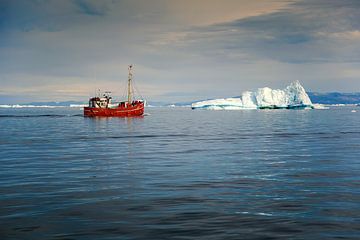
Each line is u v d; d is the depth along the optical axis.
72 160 32.78
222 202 17.80
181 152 39.28
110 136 62.12
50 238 12.98
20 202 17.70
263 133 68.38
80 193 19.61
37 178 23.94
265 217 15.38
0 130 77.81
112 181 22.98
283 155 36.53
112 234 13.36
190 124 101.94
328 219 15.10
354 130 75.50
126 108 147.38
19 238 13.02
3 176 24.61
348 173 25.97
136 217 15.37
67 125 98.12
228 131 74.06
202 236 13.16
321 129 79.00
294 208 16.75
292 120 126.06
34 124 104.19
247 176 24.83
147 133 68.94
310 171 26.89
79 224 14.48
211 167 28.77
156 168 28.25
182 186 21.48
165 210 16.39
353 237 13.08
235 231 13.67
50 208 16.70
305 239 12.90
